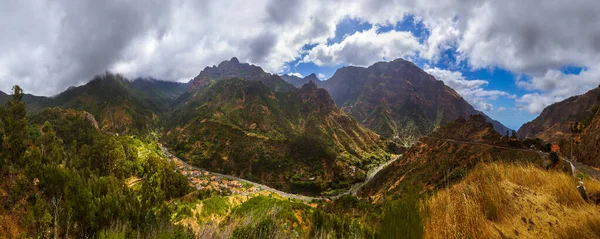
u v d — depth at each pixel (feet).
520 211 15.83
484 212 15.15
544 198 17.25
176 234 43.04
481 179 17.99
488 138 281.54
